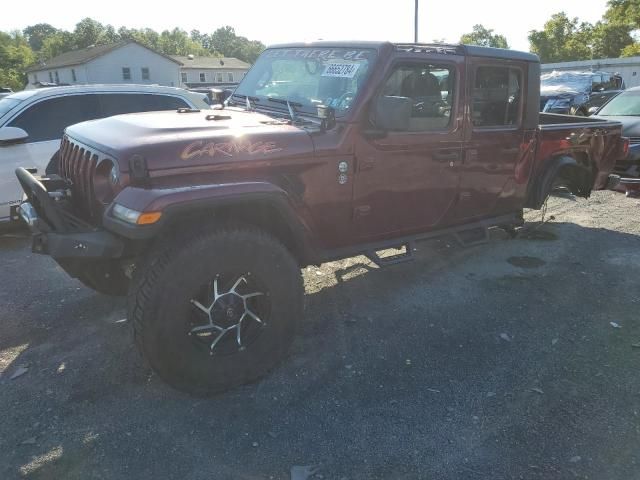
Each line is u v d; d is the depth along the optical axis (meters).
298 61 4.27
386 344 3.84
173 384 3.09
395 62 3.79
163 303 2.91
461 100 4.29
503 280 5.03
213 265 3.02
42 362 3.58
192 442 2.82
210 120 3.65
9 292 4.70
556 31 71.38
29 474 2.59
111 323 4.13
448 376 3.45
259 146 3.33
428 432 2.92
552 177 5.57
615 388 3.30
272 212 3.39
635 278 5.08
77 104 6.28
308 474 2.61
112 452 2.74
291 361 3.61
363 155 3.76
